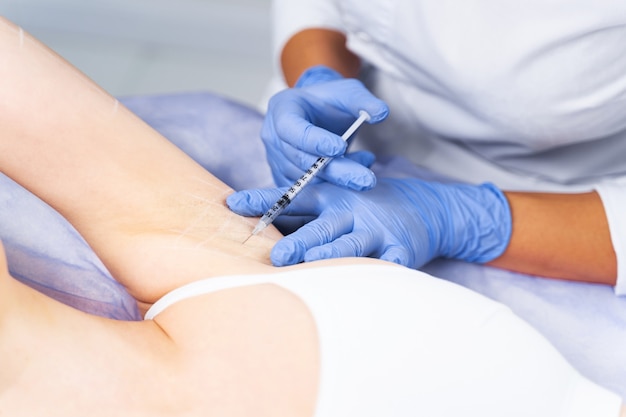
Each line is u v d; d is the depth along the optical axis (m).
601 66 1.02
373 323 0.73
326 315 0.74
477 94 1.11
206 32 3.25
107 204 0.90
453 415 0.71
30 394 0.68
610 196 1.12
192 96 1.40
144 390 0.71
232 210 0.94
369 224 0.97
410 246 0.98
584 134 1.13
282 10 1.50
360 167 0.96
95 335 0.73
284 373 0.71
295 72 1.41
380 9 1.14
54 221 0.85
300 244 0.88
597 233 1.10
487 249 1.10
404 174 1.27
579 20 0.98
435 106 1.25
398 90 1.31
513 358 0.74
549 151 1.24
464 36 1.06
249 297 0.78
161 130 1.27
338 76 1.28
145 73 3.07
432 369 0.72
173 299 0.82
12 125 0.88
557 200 1.13
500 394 0.72
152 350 0.74
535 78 1.05
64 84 0.91
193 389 0.71
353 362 0.71
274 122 1.03
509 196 1.12
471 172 1.34
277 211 0.93
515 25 1.02
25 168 0.89
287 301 0.76
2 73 0.88
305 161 1.00
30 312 0.71
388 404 0.70
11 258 0.82
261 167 1.26
